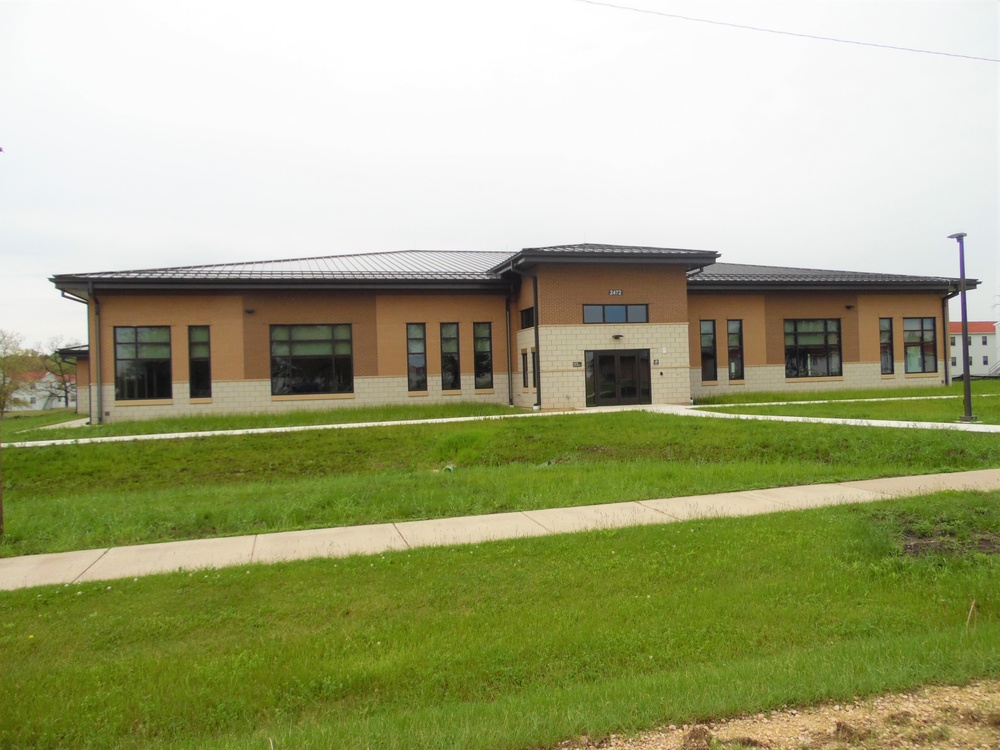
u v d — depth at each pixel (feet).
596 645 18.38
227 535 31.68
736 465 46.39
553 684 16.66
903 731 13.47
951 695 14.96
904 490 35.83
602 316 90.43
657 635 19.01
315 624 20.24
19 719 15.14
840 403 86.28
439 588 22.79
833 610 20.49
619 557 25.44
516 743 13.35
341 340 94.17
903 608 20.58
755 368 109.91
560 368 88.69
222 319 90.07
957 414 69.51
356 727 14.29
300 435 65.57
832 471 43.21
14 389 191.72
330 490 40.47
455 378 97.81
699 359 107.14
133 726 15.05
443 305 97.09
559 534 29.07
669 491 37.96
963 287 64.54
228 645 18.85
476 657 17.74
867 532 27.07
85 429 76.69
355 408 92.27
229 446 61.31
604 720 14.06
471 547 27.35
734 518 30.78
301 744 13.52
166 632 19.77
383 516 34.14
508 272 95.14
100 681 16.84
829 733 13.50
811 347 112.98
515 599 21.83
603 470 45.57
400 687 16.58
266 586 23.35
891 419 66.59
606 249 91.71
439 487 40.63
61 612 21.39
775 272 119.34
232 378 90.12
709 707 14.46
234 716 15.39
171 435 68.95
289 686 16.51
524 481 41.50
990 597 21.02
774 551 25.59
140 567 26.43
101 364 86.94
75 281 85.20
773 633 19.10
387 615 20.75
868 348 115.14
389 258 118.73
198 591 22.99
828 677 15.65
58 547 30.14
